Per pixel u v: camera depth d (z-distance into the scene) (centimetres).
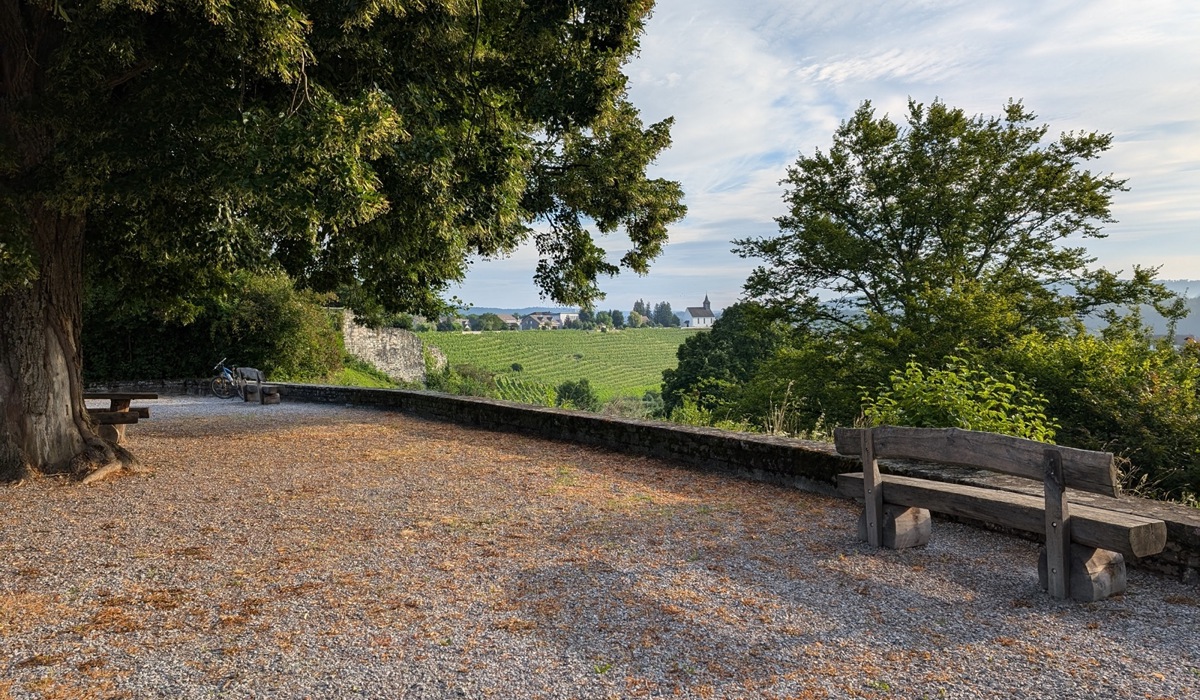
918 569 417
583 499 612
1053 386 1280
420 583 403
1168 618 338
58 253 717
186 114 595
